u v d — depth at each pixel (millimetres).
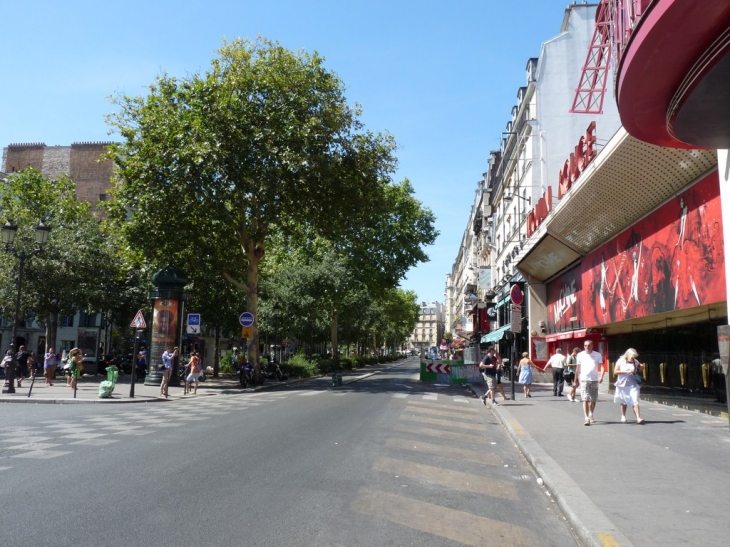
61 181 42562
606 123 34625
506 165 47469
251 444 10117
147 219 27312
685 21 6762
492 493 7223
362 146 29547
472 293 66000
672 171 15000
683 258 15250
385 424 13156
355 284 46406
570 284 28484
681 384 16781
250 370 27969
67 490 6762
